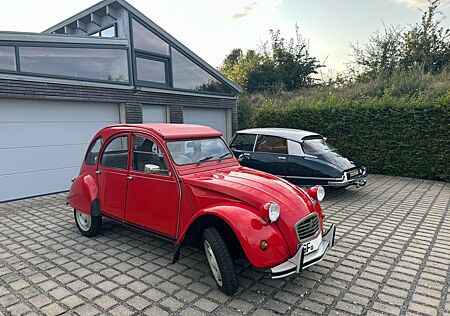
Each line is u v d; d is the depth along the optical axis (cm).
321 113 1105
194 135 428
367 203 676
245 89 2234
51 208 676
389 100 994
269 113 1230
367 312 289
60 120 813
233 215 310
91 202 473
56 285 349
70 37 801
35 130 768
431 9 1727
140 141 421
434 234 487
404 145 951
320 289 330
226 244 324
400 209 626
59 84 783
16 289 342
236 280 315
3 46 689
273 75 2198
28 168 762
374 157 1016
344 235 486
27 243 476
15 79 703
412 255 411
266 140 770
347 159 740
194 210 355
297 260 303
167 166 383
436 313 287
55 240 488
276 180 386
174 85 1110
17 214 631
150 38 1023
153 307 303
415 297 313
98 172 480
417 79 1441
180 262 403
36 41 737
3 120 715
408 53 1788
